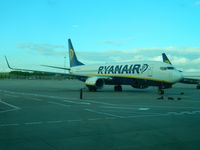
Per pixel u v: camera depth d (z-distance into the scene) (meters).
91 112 18.33
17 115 16.77
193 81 58.31
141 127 12.94
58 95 34.16
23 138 10.61
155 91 43.97
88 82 42.50
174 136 10.98
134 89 50.91
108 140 10.31
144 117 16.16
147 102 25.38
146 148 9.16
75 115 16.86
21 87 55.16
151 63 38.31
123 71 41.62
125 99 28.66
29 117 15.95
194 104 23.59
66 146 9.41
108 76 44.31
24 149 9.02
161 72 36.47
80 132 11.76
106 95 34.62
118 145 9.56
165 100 27.48
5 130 12.16
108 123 14.04
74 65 54.62
